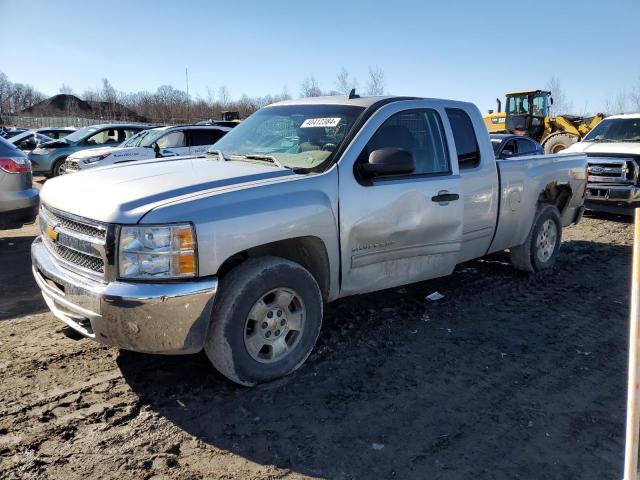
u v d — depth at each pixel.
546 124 22.36
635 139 10.63
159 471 2.70
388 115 4.23
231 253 3.19
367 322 4.68
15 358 3.85
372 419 3.20
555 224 6.30
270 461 2.79
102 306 3.00
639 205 9.67
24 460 2.74
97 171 3.96
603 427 3.19
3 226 6.95
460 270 6.39
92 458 2.78
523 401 3.46
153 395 3.40
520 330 4.61
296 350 3.65
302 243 3.75
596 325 4.78
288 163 4.00
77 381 3.54
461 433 3.08
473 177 4.84
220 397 3.39
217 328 3.26
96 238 3.10
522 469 2.78
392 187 4.08
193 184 3.38
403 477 2.69
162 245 3.01
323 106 4.53
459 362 3.97
